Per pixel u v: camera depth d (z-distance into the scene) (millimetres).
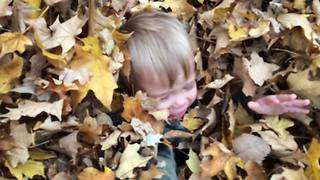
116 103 658
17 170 592
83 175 604
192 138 710
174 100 666
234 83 743
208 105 728
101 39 640
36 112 590
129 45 654
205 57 762
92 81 613
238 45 749
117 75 644
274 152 694
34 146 602
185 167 703
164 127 677
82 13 661
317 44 730
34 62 611
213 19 761
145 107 657
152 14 686
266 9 784
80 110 635
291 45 747
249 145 685
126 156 623
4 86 596
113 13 711
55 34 616
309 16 768
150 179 624
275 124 708
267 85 733
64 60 610
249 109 735
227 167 664
